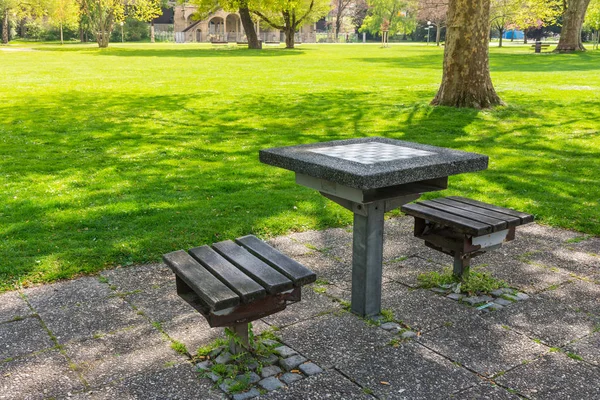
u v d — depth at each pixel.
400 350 3.51
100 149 10.10
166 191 7.30
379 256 3.87
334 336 3.67
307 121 13.27
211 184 7.66
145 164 8.89
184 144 10.55
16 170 8.44
